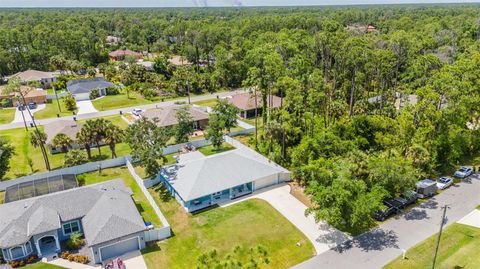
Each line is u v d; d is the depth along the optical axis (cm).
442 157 5097
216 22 18350
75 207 3906
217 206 4391
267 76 6000
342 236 3766
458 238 3669
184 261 3453
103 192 4159
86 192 4116
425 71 7531
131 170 5259
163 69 11556
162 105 8825
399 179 3975
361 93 7494
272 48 7481
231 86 10875
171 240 3766
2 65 11356
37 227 3497
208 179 4528
